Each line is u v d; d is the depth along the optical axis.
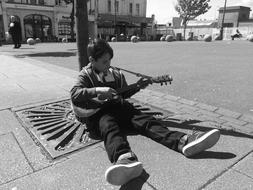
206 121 3.12
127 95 2.74
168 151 2.36
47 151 2.38
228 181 1.92
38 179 1.97
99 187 1.87
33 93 4.42
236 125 3.01
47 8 32.69
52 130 2.78
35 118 3.17
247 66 8.17
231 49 16.09
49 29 33.94
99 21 39.03
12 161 2.22
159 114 3.36
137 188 1.86
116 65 8.49
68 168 2.11
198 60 9.97
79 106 2.59
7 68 7.34
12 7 29.88
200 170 2.07
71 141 2.58
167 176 1.99
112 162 2.06
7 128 2.89
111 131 2.15
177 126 2.96
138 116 2.42
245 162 2.18
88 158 2.26
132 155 1.95
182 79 5.92
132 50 15.46
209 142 2.18
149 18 45.62
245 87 5.06
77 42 3.68
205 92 4.67
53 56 11.09
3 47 17.92
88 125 2.56
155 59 10.38
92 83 2.55
